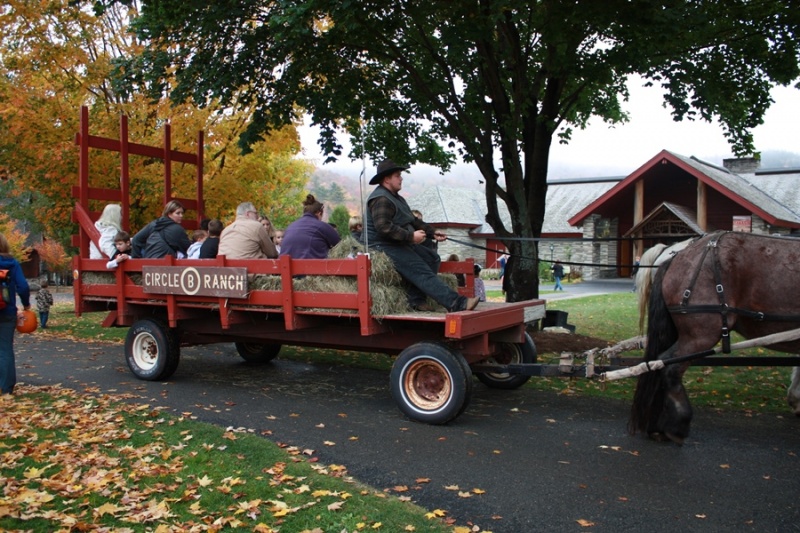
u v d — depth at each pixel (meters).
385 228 6.29
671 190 34.28
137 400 7.05
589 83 11.23
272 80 11.09
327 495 4.43
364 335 6.68
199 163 11.34
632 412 5.83
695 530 4.04
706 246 5.65
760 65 10.88
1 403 6.62
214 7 9.39
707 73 10.94
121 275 8.21
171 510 4.11
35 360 9.58
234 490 4.46
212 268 7.19
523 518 4.18
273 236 10.33
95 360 9.60
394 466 5.10
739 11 9.49
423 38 10.38
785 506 4.40
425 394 6.37
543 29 9.59
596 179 42.59
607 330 13.70
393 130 13.05
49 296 13.81
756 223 29.64
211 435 5.68
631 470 5.06
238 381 8.24
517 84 10.77
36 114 12.95
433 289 6.35
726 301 5.46
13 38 13.35
